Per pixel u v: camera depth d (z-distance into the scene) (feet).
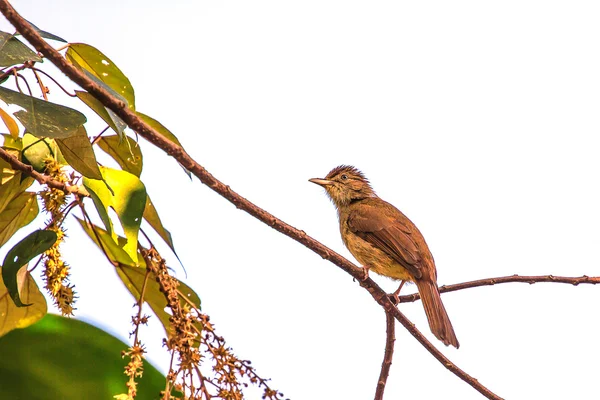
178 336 20.43
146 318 21.06
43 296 24.09
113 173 23.26
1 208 23.85
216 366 20.75
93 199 22.33
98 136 25.75
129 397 19.06
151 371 22.11
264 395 21.08
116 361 21.86
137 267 24.89
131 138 26.68
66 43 24.91
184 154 23.16
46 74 21.95
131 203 22.98
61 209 22.15
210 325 21.25
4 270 20.90
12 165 21.42
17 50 20.44
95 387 21.47
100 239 25.04
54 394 21.18
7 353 21.18
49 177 21.91
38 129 19.35
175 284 21.75
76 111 20.36
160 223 25.26
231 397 20.35
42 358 21.42
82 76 20.58
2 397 20.80
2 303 23.89
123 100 22.47
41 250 20.90
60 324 21.84
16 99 19.83
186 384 20.24
